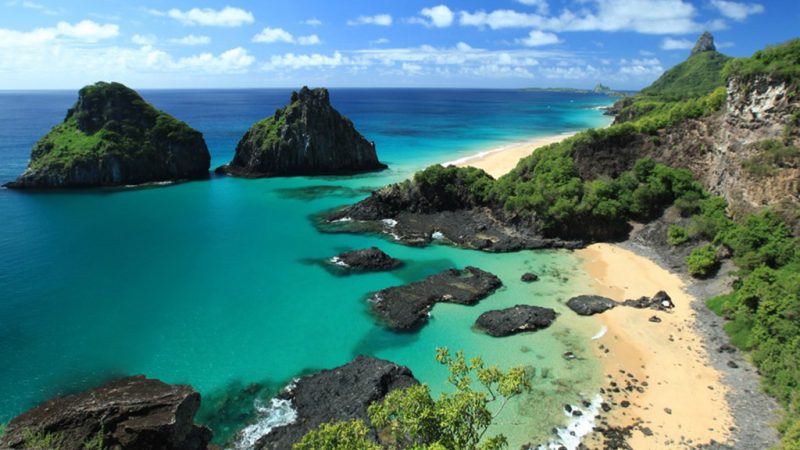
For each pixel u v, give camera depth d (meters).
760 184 56.62
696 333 46.19
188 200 101.81
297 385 40.28
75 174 112.00
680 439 33.16
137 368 43.94
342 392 38.47
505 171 114.25
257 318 52.53
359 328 50.31
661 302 51.69
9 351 46.28
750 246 52.41
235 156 133.75
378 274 63.47
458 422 20.23
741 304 45.69
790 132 55.19
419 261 67.44
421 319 51.09
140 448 23.53
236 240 77.00
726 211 62.94
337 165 129.00
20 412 38.41
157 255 70.88
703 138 72.94
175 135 123.25
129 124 121.94
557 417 35.69
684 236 64.06
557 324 49.22
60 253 71.31
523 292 56.94
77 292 58.56
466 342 46.75
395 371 40.41
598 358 43.12
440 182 85.25
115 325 51.00
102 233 80.50
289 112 128.50
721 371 40.28
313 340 48.12
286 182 117.94
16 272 64.38
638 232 70.56
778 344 39.84
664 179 72.00
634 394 38.09
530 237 73.00
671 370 40.84
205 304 55.66
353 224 82.56
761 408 35.47
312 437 20.89
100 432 22.95
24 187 110.12
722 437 33.12
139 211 93.56
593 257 66.56
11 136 194.12
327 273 64.00
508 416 35.88
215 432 35.41
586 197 71.88
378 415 22.11
